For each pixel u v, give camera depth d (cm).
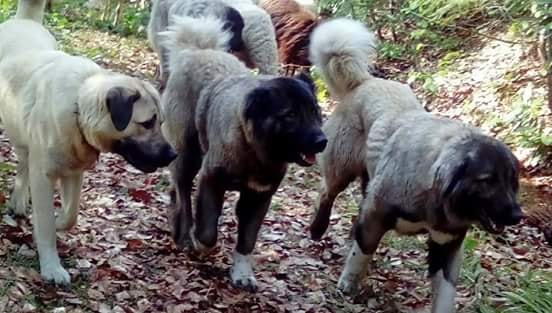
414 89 691
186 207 349
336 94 368
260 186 315
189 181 348
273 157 304
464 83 658
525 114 565
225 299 316
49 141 287
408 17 736
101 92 273
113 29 884
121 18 898
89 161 294
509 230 444
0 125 444
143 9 905
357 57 358
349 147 353
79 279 303
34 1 349
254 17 523
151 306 297
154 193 407
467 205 284
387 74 725
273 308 319
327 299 334
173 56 352
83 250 324
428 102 660
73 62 293
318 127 301
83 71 288
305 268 359
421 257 388
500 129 579
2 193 352
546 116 561
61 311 279
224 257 352
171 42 356
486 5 680
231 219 396
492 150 282
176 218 350
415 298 347
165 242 354
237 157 308
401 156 306
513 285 369
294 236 392
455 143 288
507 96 610
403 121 321
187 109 340
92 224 350
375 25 741
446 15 757
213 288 320
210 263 344
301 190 466
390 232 404
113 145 281
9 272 293
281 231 395
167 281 317
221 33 364
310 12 706
